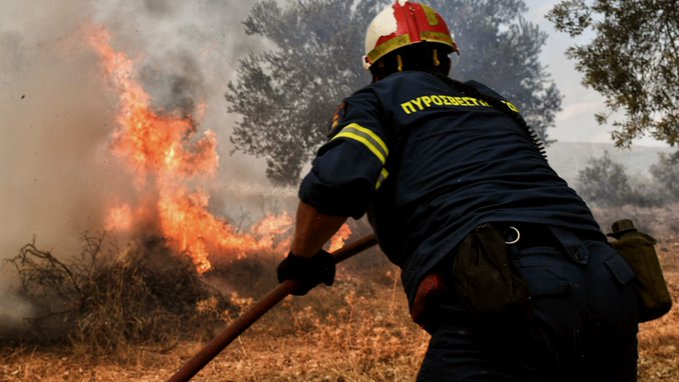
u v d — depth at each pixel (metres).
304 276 1.93
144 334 7.55
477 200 1.78
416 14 2.18
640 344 6.30
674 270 12.17
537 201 1.81
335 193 1.71
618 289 1.77
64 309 7.61
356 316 8.73
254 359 6.77
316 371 5.89
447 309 1.73
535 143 2.07
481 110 1.98
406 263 1.86
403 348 6.40
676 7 7.70
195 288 8.89
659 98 7.79
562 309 1.68
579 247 1.75
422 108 1.93
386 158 1.85
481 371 1.67
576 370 1.77
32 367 6.39
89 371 6.43
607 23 7.98
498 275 1.64
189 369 1.97
